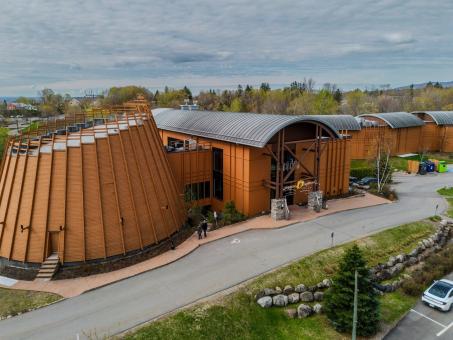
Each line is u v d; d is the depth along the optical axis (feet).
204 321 68.49
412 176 189.88
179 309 70.79
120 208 93.45
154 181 103.30
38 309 72.28
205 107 485.56
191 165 129.29
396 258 97.09
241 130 118.42
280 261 89.35
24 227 88.89
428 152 245.65
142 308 71.41
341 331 72.18
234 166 122.52
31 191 89.30
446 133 246.27
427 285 90.94
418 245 105.19
